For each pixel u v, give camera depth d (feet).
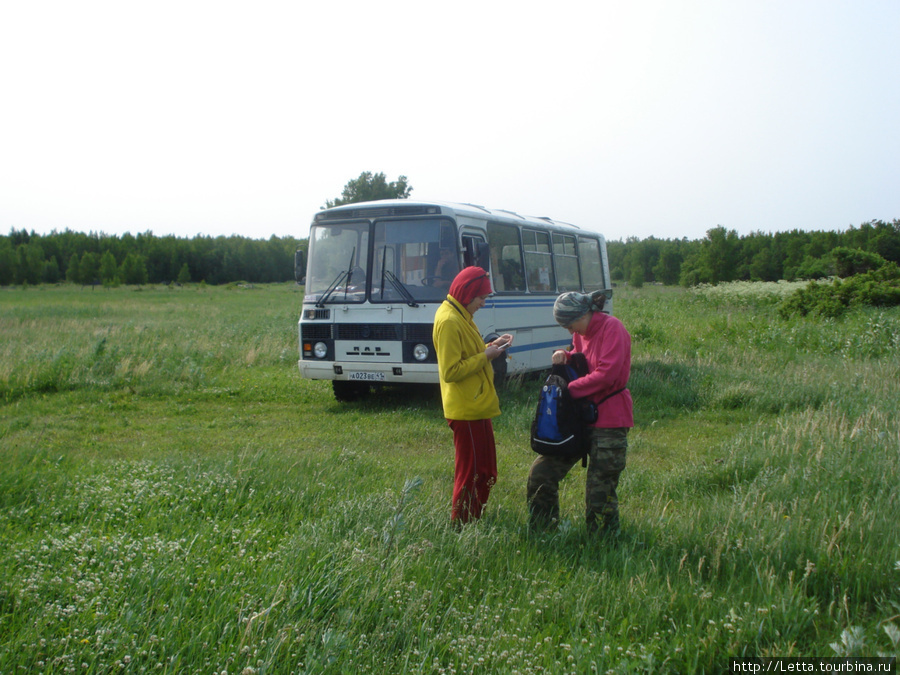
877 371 37.52
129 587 10.97
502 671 9.36
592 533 14.71
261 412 33.47
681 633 10.39
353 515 15.03
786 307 78.95
